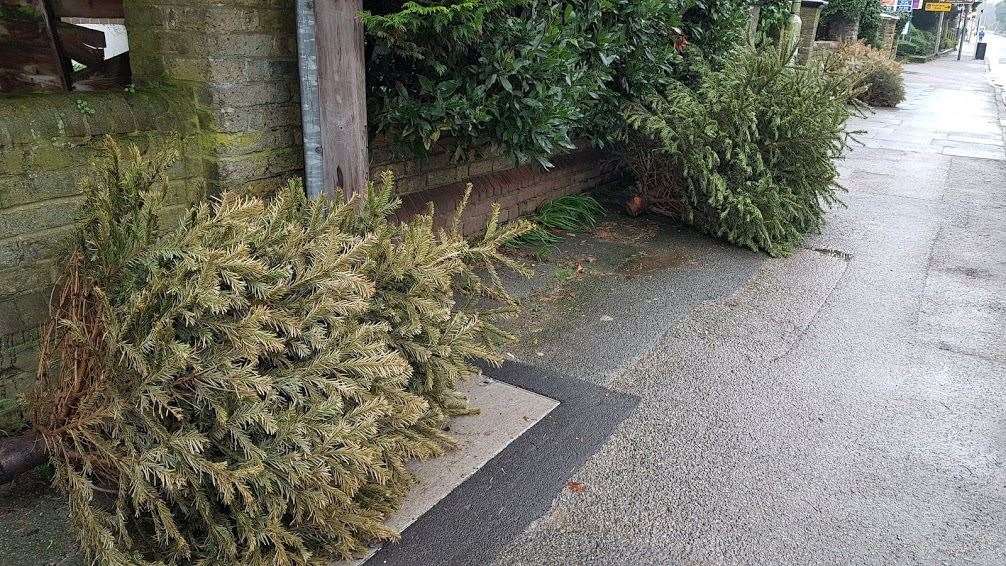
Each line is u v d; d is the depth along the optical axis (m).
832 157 5.84
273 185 3.44
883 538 2.53
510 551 2.39
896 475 2.89
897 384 3.64
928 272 5.34
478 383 3.46
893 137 11.64
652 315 4.37
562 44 4.12
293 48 3.37
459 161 5.01
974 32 76.44
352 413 2.15
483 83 3.98
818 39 20.73
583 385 3.49
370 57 3.82
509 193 5.57
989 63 40.47
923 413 3.37
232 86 3.15
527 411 3.22
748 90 5.43
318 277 2.24
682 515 2.60
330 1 3.17
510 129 4.12
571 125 4.68
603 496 2.68
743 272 5.19
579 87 4.43
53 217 2.73
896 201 7.41
